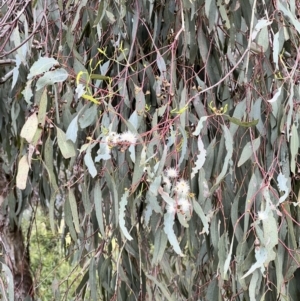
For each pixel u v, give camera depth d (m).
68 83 0.88
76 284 2.17
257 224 0.69
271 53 0.83
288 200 0.80
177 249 0.68
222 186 0.87
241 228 0.86
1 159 1.49
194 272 1.19
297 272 0.87
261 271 0.69
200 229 0.97
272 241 0.68
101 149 0.70
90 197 1.05
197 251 1.06
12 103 1.22
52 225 0.82
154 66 0.94
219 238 0.83
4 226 1.51
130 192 0.81
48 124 0.84
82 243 1.09
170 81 0.81
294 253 0.78
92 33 0.91
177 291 1.15
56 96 0.82
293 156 0.73
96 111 0.76
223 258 0.80
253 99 0.83
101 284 1.01
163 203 0.76
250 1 0.82
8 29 0.88
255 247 0.70
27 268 1.63
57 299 1.08
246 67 0.73
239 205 0.86
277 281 0.77
